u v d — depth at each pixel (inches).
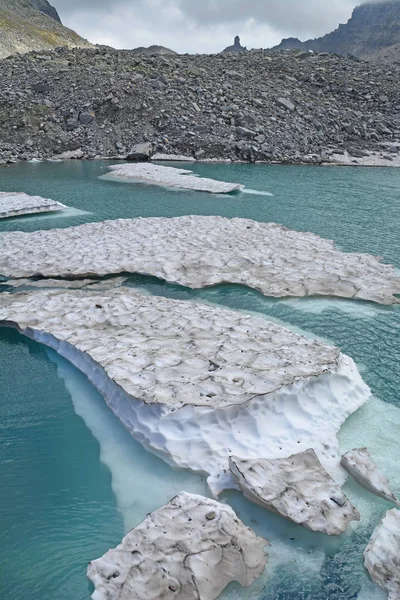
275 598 292.4
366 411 456.1
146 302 649.0
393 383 506.0
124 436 426.9
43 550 330.6
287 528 334.3
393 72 2851.9
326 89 2586.1
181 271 762.2
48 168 1809.8
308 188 1512.1
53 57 2662.4
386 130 2290.8
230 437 394.0
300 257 823.1
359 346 579.5
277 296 689.6
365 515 347.9
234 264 791.1
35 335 576.1
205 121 2135.8
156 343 525.0
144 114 2162.9
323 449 397.7
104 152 2049.7
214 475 371.6
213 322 580.4
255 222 1050.1
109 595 281.4
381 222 1115.3
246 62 2834.6
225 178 1654.8
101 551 329.1
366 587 298.4
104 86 2256.4
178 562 295.3
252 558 307.1
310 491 350.6
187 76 2448.3
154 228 984.3
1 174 1679.4
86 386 500.1
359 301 686.5
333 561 314.3
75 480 386.6
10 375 523.8
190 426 398.3
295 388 430.0
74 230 980.6
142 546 305.6
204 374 456.4
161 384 442.6
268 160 2000.5
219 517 325.4
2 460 408.2
